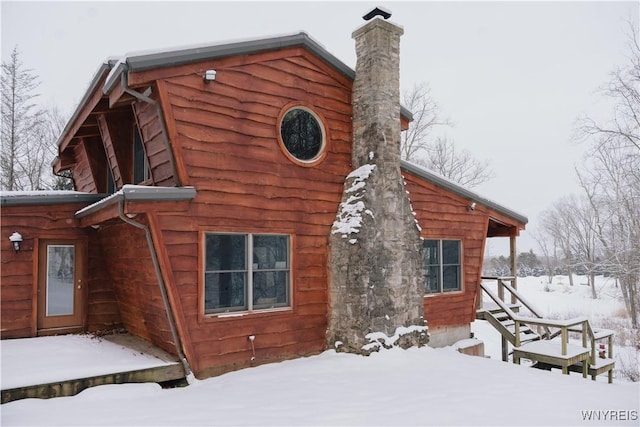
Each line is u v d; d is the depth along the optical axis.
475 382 5.44
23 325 6.64
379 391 4.95
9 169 21.25
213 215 5.73
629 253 20.80
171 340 5.63
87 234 7.26
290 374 5.61
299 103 6.88
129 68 5.13
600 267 25.88
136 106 6.10
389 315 6.73
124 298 7.00
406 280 7.11
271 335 6.26
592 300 30.91
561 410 4.36
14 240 6.50
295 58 6.91
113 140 7.31
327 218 7.13
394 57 7.52
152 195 5.07
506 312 9.63
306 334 6.71
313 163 6.98
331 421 3.95
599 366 8.16
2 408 4.21
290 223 6.62
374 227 6.80
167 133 5.44
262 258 6.34
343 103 7.53
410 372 5.84
